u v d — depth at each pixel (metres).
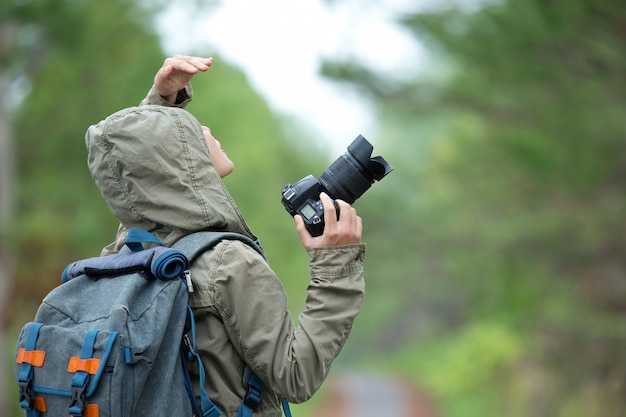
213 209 4.01
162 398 3.66
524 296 19.11
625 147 15.89
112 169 4.04
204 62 4.55
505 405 31.19
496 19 14.56
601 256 18.84
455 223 22.06
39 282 24.28
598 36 14.02
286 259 38.69
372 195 23.44
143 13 21.70
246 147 36.44
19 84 19.92
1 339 20.05
